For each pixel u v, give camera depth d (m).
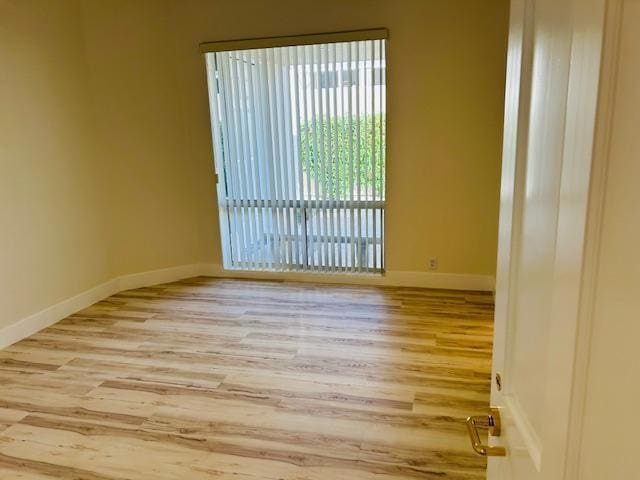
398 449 2.19
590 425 0.56
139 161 4.48
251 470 2.08
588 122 0.54
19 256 3.50
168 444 2.26
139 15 4.26
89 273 4.22
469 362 2.99
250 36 4.31
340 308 3.99
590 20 0.53
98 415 2.51
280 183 4.58
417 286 4.49
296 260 4.74
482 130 4.04
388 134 4.21
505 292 0.97
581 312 0.56
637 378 0.47
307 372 2.92
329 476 2.03
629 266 0.47
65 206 3.93
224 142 4.61
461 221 4.26
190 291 4.52
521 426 0.86
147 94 4.40
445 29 3.93
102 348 3.33
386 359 3.06
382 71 4.11
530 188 0.81
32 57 3.55
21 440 2.31
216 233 4.86
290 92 4.34
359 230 4.50
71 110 3.96
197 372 2.95
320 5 4.11
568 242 0.59
